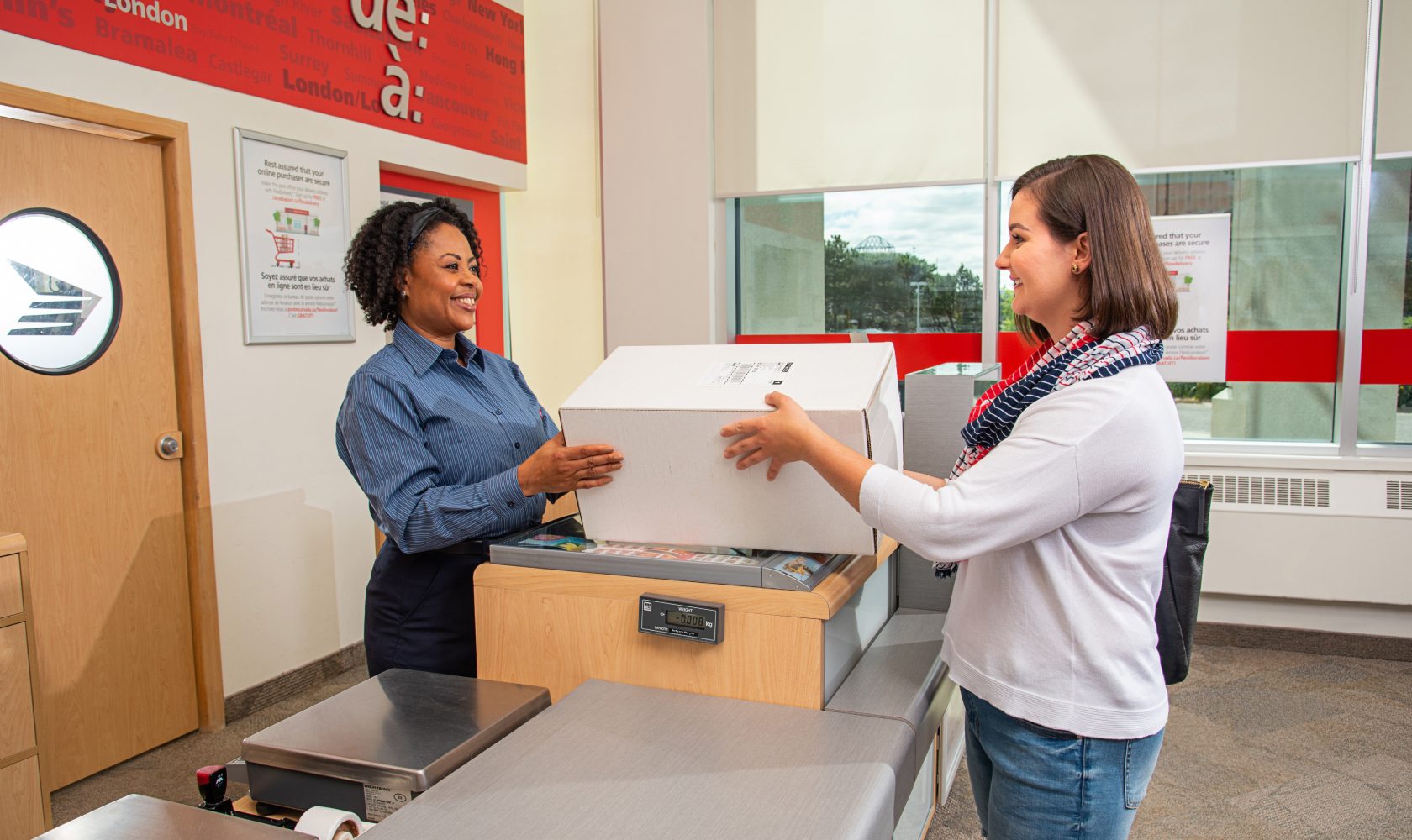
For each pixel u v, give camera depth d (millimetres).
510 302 4738
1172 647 1466
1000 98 3891
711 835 966
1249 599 3695
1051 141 3836
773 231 4402
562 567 1410
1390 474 3467
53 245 2498
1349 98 3471
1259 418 3748
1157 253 1063
